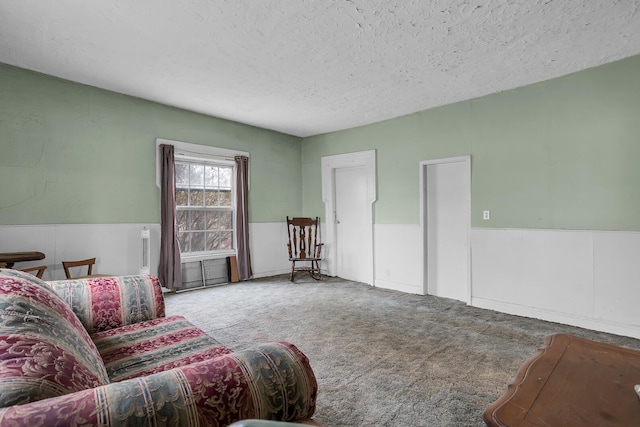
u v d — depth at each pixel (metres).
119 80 3.47
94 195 3.68
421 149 4.38
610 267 2.96
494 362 2.33
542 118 3.39
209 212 4.86
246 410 0.79
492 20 2.35
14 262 2.93
